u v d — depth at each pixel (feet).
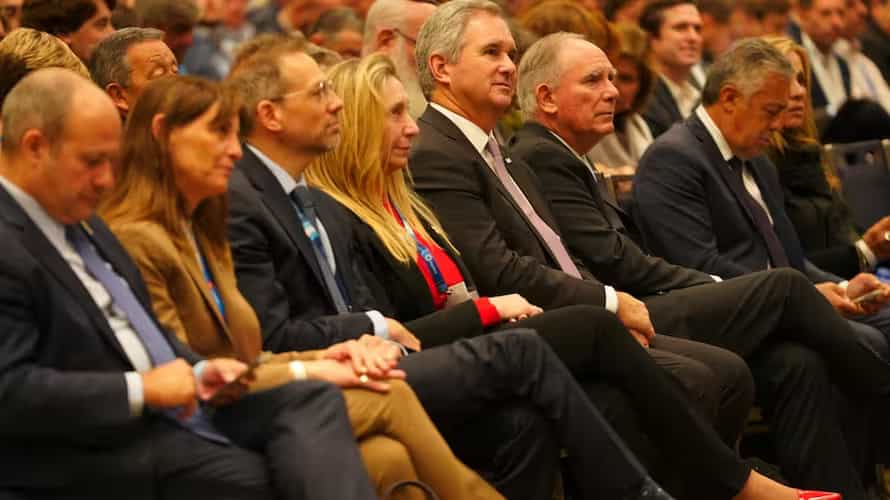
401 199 33.17
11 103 24.08
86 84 24.27
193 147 26.48
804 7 65.00
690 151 39.93
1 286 23.32
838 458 35.01
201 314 26.66
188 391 23.75
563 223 37.09
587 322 30.35
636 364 30.35
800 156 45.11
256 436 25.11
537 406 28.48
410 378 28.07
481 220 34.24
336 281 30.63
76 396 23.21
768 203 41.86
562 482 31.12
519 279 33.73
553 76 37.99
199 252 27.63
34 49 31.22
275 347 28.45
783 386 35.04
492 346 28.37
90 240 25.48
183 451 24.57
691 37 53.16
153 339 25.14
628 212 41.06
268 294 28.71
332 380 26.68
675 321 35.35
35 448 23.68
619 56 45.98
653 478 31.09
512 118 44.75
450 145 34.83
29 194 24.23
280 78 29.89
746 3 62.59
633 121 47.78
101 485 23.98
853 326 39.19
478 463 29.37
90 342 24.23
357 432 26.35
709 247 39.42
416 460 26.73
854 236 45.68
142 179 26.78
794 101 43.50
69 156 23.85
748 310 35.17
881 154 47.80
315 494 24.08
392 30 41.16
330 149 31.30
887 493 38.50
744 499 30.60
